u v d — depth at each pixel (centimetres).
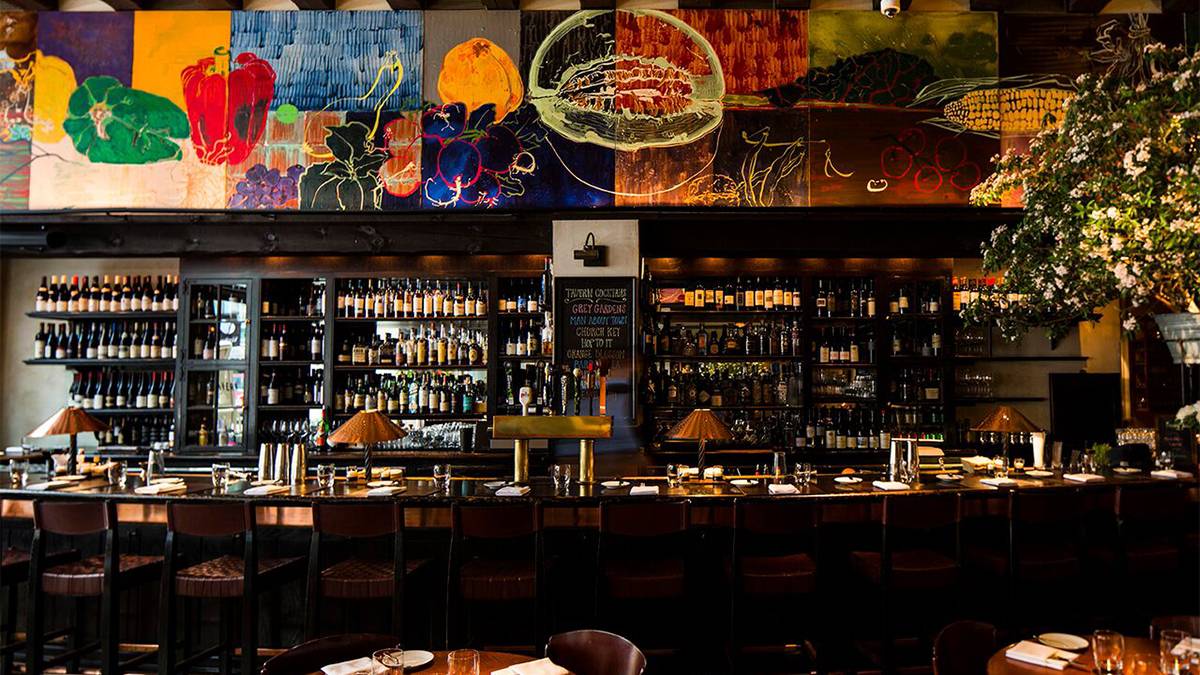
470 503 410
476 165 615
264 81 628
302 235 627
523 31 626
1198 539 457
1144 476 484
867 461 624
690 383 644
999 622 442
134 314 653
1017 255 335
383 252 625
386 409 649
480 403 646
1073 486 445
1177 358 280
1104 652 230
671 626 429
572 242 616
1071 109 299
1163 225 251
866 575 406
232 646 422
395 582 373
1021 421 500
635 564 400
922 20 624
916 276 635
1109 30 621
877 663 413
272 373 654
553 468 455
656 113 618
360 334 664
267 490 436
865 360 648
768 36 623
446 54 626
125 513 438
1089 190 281
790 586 385
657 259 655
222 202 619
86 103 629
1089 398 645
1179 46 293
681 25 624
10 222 620
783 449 625
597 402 606
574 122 618
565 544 429
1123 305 316
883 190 610
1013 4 625
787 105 617
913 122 616
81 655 421
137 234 637
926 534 451
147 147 625
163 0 639
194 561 443
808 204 609
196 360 638
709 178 612
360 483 467
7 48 633
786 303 637
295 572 409
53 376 711
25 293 713
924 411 647
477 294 651
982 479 476
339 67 627
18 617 454
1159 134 264
